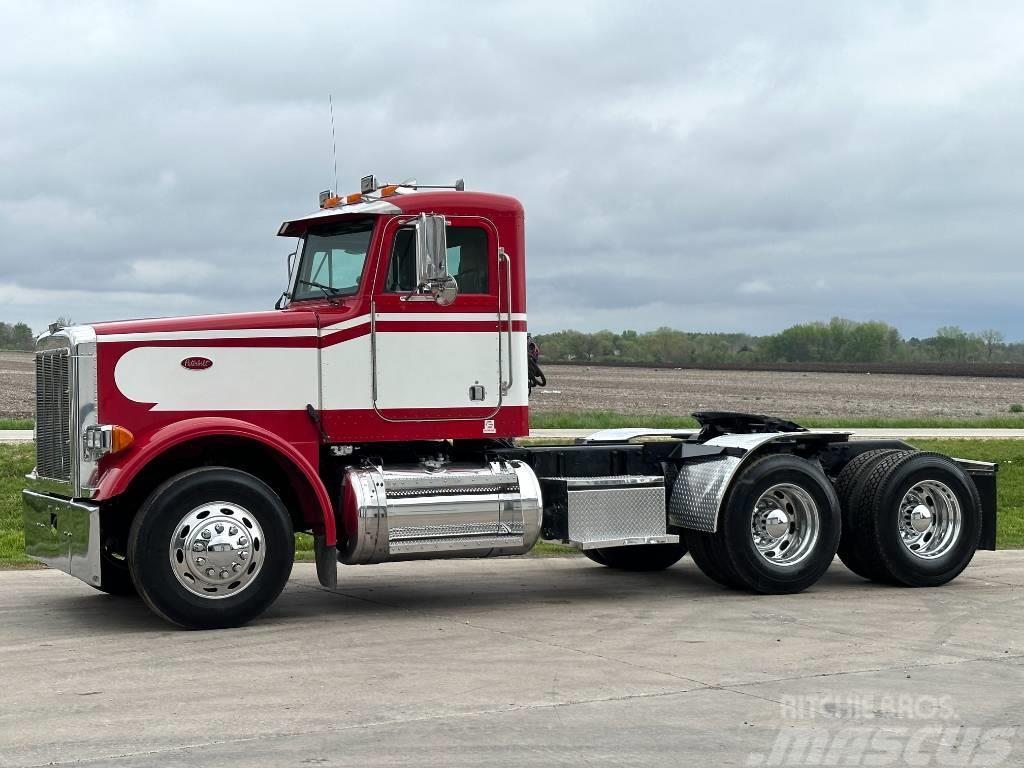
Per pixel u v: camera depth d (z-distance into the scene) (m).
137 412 8.80
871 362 139.25
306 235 9.95
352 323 9.26
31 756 5.42
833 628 8.57
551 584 10.89
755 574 10.05
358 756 5.42
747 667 7.25
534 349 10.12
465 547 9.20
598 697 6.49
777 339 143.12
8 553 12.27
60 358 8.97
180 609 8.38
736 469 9.99
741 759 5.40
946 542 10.69
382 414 9.32
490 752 5.48
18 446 19.89
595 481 9.77
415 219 9.32
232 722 5.99
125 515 9.20
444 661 7.43
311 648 7.86
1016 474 21.05
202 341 8.97
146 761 5.34
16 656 7.62
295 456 8.77
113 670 7.20
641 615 9.16
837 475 11.04
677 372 95.12
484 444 9.98
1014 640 8.12
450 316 9.47
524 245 9.71
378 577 11.34
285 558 8.66
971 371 101.44
